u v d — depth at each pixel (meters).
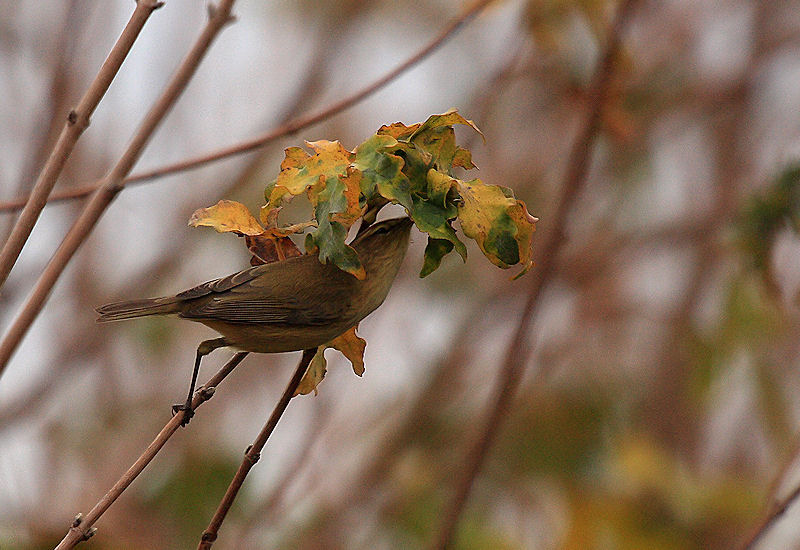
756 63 14.15
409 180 5.18
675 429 12.51
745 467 12.14
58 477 11.35
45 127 10.54
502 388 8.34
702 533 10.90
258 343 6.10
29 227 5.43
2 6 11.56
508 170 13.26
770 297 9.77
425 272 5.22
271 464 12.04
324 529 11.49
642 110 13.51
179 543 11.56
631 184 13.65
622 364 13.19
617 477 11.46
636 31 14.09
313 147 5.10
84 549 10.75
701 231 13.32
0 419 11.52
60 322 12.27
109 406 12.34
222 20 5.73
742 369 11.71
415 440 12.07
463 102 13.59
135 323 12.79
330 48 13.30
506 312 12.77
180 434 12.30
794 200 9.37
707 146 14.05
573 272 13.17
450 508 8.21
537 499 12.13
